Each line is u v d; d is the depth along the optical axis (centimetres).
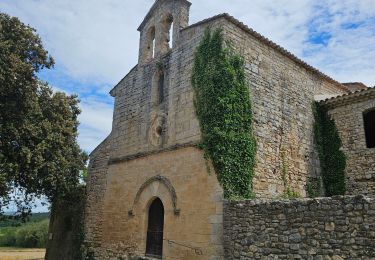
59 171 1672
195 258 1131
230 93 1207
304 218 873
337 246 798
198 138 1238
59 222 1994
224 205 1089
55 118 1712
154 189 1381
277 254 908
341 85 1788
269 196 1230
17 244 5572
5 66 1439
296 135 1435
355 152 1468
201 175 1191
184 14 1516
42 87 1698
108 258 1518
